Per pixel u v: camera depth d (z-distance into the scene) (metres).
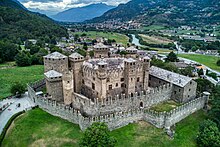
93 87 90.69
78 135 72.12
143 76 98.38
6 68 169.88
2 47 192.25
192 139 74.75
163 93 94.69
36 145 68.38
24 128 75.75
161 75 103.62
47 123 79.12
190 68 161.12
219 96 87.88
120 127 78.38
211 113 84.75
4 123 79.81
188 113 89.06
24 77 141.62
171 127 80.19
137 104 87.81
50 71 89.38
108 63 96.12
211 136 69.69
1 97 105.88
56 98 89.69
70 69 97.81
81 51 192.62
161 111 86.62
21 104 95.56
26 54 191.00
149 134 75.38
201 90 111.00
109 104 80.50
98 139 58.66
